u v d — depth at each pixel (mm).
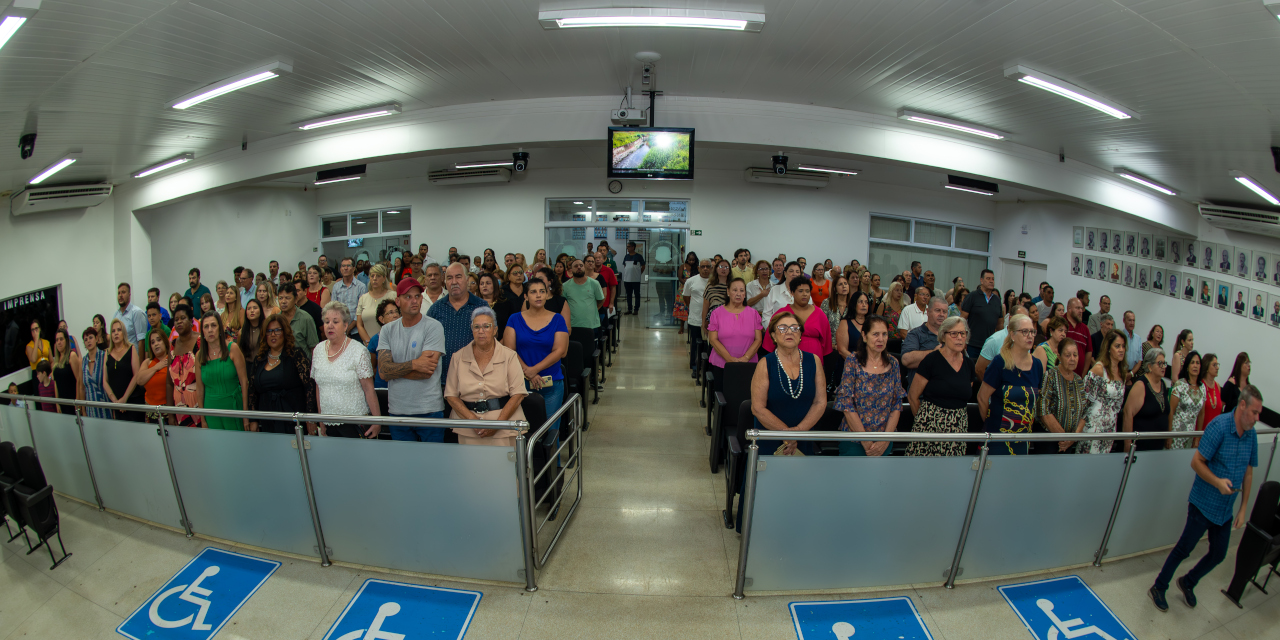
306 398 4293
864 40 5148
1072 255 11992
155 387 5008
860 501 3199
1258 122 5277
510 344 4352
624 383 7324
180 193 10008
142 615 3211
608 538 3754
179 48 4727
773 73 6418
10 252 8781
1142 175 8602
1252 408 3148
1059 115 6453
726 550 3646
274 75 5590
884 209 12656
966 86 6004
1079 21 4090
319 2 4309
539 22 4789
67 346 6199
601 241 12258
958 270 13578
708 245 12148
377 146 8367
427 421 3090
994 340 4602
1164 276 10094
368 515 3381
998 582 3467
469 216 12570
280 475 3518
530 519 3176
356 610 3129
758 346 5109
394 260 13234
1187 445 4645
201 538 3877
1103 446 4180
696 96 7684
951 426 3711
